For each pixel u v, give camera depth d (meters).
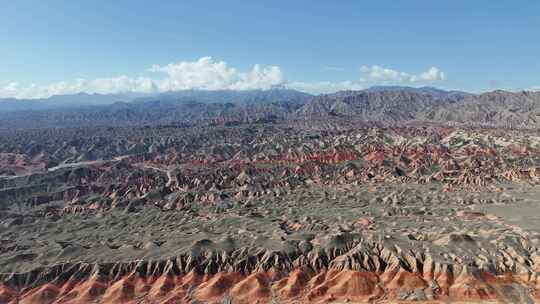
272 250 145.12
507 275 129.38
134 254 147.62
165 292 132.88
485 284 125.19
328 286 131.62
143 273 139.00
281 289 132.38
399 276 131.50
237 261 142.25
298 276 135.75
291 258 143.12
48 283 135.12
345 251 145.75
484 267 130.75
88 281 136.12
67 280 137.00
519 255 135.25
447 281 128.25
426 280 130.38
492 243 142.50
